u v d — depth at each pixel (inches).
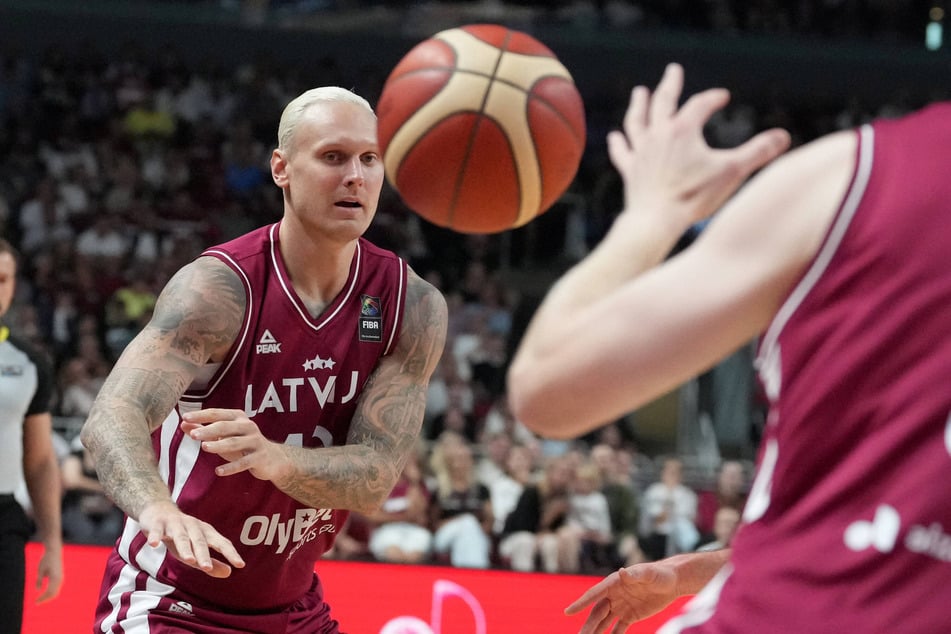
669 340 69.5
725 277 70.0
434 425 532.7
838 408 71.1
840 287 70.2
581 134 129.5
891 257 69.3
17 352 242.8
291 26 973.2
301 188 154.8
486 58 123.6
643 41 962.1
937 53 974.4
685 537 433.4
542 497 421.4
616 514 429.1
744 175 76.4
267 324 155.7
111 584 169.0
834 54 971.3
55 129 846.5
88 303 657.6
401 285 166.2
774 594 73.2
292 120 156.4
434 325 167.2
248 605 164.9
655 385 70.7
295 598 170.2
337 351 160.4
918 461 69.5
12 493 236.5
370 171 156.6
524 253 800.9
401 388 163.3
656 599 145.0
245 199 824.9
